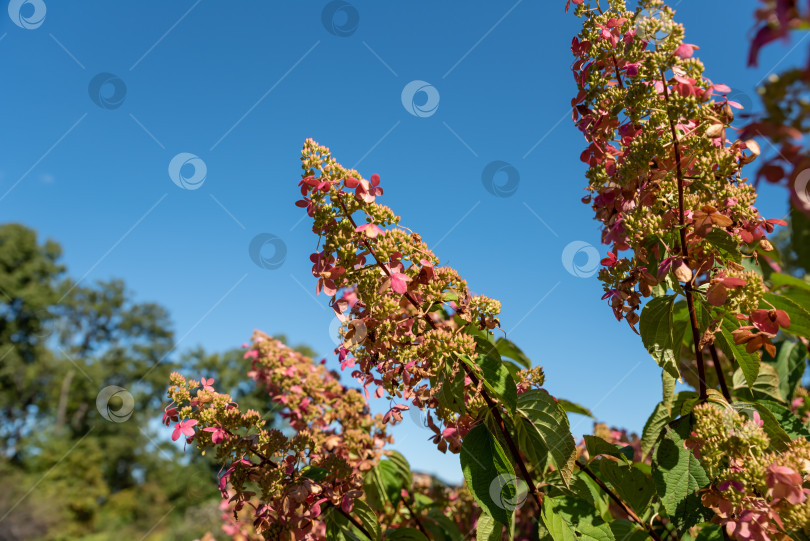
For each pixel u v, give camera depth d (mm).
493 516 1529
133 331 42031
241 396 34375
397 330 1739
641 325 1680
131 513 31609
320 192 1679
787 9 400
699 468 1517
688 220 1598
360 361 1988
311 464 2236
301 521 2016
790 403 2127
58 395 36531
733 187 1536
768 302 1575
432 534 2705
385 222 1692
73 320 40562
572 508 1665
